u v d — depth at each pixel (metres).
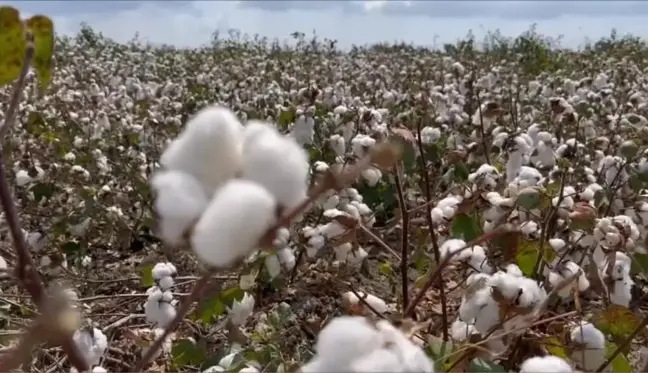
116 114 6.48
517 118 5.55
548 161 3.52
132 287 3.74
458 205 2.45
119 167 4.86
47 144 5.41
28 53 1.24
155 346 1.20
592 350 1.91
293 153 0.95
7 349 2.06
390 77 9.45
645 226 2.78
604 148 3.96
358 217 2.64
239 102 6.93
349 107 5.39
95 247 4.37
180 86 8.86
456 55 13.59
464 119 5.79
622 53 12.80
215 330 2.57
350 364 0.98
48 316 0.83
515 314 1.83
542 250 2.32
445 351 1.81
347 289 2.87
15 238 1.21
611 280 2.20
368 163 0.97
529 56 12.16
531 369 1.23
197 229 0.87
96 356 2.03
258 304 2.98
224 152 0.95
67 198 4.49
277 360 2.04
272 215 0.90
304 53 14.83
